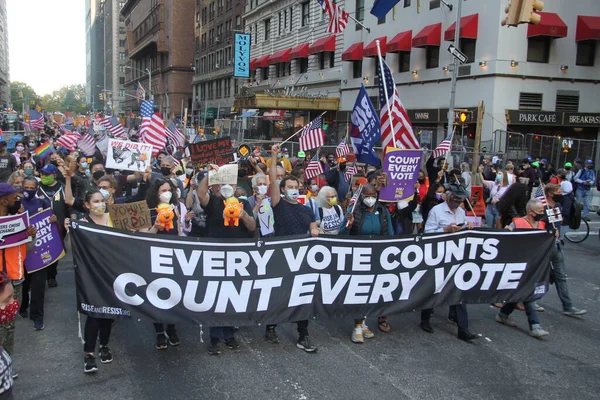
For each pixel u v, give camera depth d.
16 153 15.70
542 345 6.17
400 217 8.27
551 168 17.22
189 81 81.00
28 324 6.41
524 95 23.02
